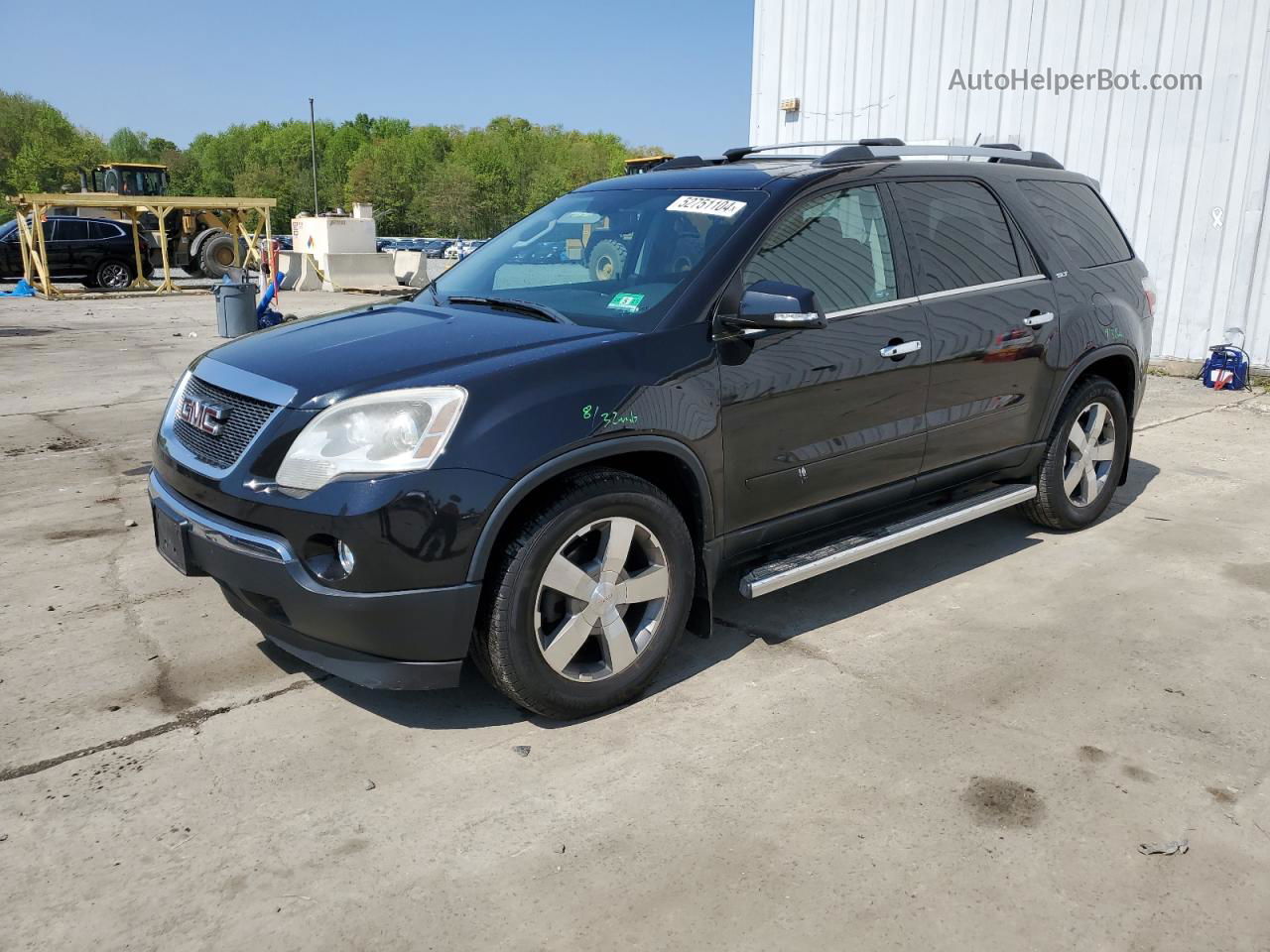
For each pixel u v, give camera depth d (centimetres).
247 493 289
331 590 281
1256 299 899
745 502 348
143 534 510
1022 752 303
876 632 389
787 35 1130
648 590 325
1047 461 473
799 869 251
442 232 11256
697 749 306
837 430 368
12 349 1220
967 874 248
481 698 340
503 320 344
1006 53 991
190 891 245
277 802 281
